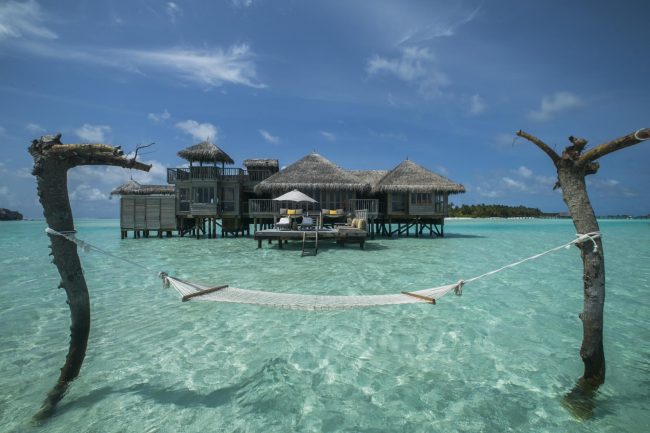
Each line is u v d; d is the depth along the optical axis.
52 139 3.96
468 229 42.78
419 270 12.88
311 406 4.25
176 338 6.35
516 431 3.79
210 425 3.88
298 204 24.23
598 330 4.30
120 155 4.04
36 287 10.43
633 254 18.08
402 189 25.11
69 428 3.84
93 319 7.38
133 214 25.97
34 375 5.01
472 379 4.89
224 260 15.30
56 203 4.04
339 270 12.84
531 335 6.51
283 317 7.50
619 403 4.30
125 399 4.38
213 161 25.91
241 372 5.07
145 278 11.62
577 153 4.05
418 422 3.94
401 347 5.96
